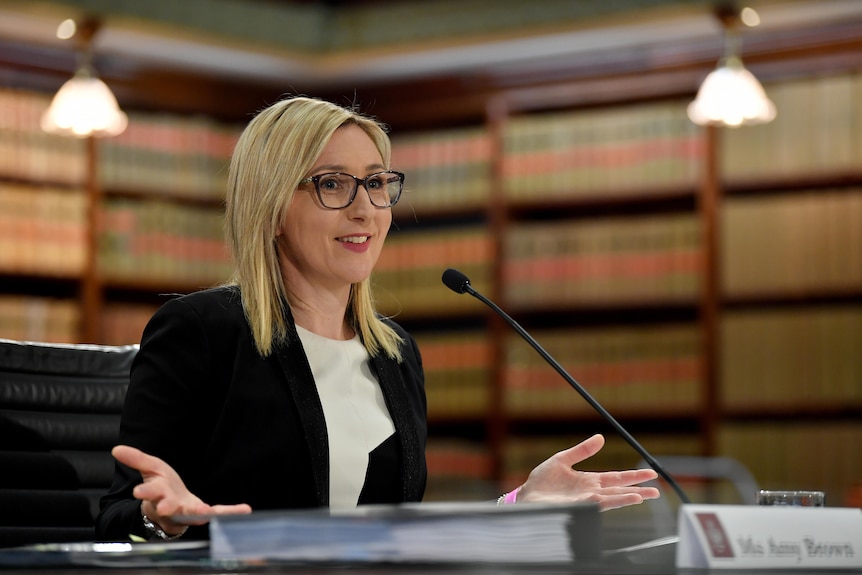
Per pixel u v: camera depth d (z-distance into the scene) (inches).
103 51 571.8
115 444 204.1
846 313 529.3
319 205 183.2
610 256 567.5
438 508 106.5
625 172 563.8
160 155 583.8
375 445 182.9
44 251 548.4
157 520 144.9
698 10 518.0
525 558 104.4
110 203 572.4
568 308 572.7
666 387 556.1
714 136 549.3
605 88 569.3
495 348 582.9
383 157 192.7
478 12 557.3
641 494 157.8
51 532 188.9
